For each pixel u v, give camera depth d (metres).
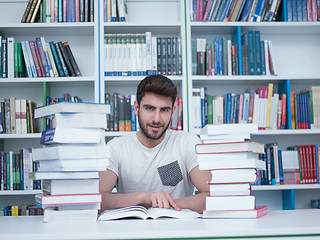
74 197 1.03
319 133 2.68
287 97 2.70
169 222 0.99
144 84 1.51
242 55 2.70
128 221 1.02
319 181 2.65
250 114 2.67
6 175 2.55
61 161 1.03
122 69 2.61
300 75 2.71
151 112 1.52
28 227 0.94
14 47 2.64
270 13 2.74
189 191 1.80
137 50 2.62
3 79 2.59
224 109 2.66
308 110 2.71
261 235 0.84
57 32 2.81
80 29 2.74
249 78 2.66
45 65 2.62
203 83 2.85
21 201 2.79
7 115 2.59
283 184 2.64
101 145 1.08
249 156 1.08
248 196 1.05
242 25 2.70
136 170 1.73
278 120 2.69
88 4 2.66
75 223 1.01
